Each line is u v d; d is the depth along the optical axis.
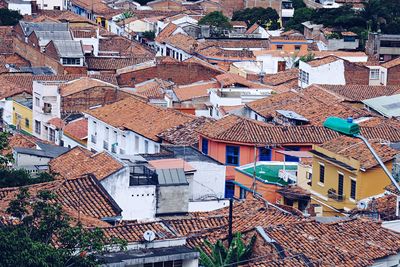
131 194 98.25
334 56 187.75
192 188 108.88
